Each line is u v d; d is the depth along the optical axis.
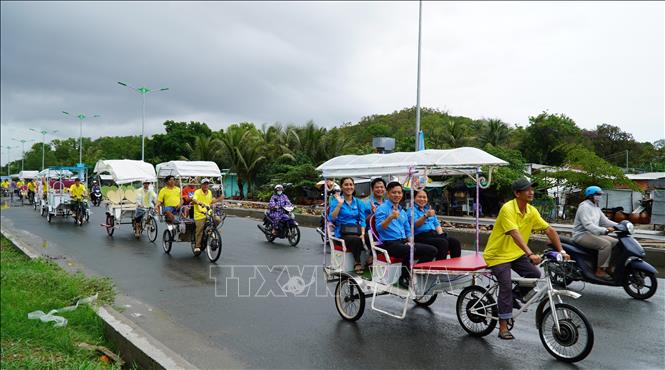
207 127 55.97
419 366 4.98
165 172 14.30
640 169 33.09
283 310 7.07
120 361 5.09
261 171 38.53
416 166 5.88
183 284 8.73
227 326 6.34
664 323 6.34
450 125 35.78
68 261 11.02
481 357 5.21
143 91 37.50
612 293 7.95
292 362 5.12
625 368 4.86
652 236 16.62
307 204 32.03
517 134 40.12
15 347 5.31
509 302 5.41
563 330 5.05
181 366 4.52
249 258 11.48
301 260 11.20
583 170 21.58
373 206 6.89
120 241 14.30
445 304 7.27
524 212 5.43
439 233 6.79
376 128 50.06
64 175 22.73
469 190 25.02
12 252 11.92
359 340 5.77
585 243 7.79
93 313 6.32
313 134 36.38
